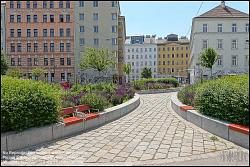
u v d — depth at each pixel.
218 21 63.81
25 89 8.35
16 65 68.06
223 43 63.81
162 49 128.62
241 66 63.22
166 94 33.28
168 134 9.77
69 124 9.67
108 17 69.12
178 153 7.42
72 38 68.00
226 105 9.33
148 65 129.62
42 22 68.25
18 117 7.76
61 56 68.12
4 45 68.81
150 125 11.62
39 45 68.19
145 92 35.12
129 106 16.28
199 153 7.39
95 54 47.25
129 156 7.21
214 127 9.52
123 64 74.38
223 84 10.35
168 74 127.44
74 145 8.31
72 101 13.02
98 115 11.67
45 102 8.76
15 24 68.25
